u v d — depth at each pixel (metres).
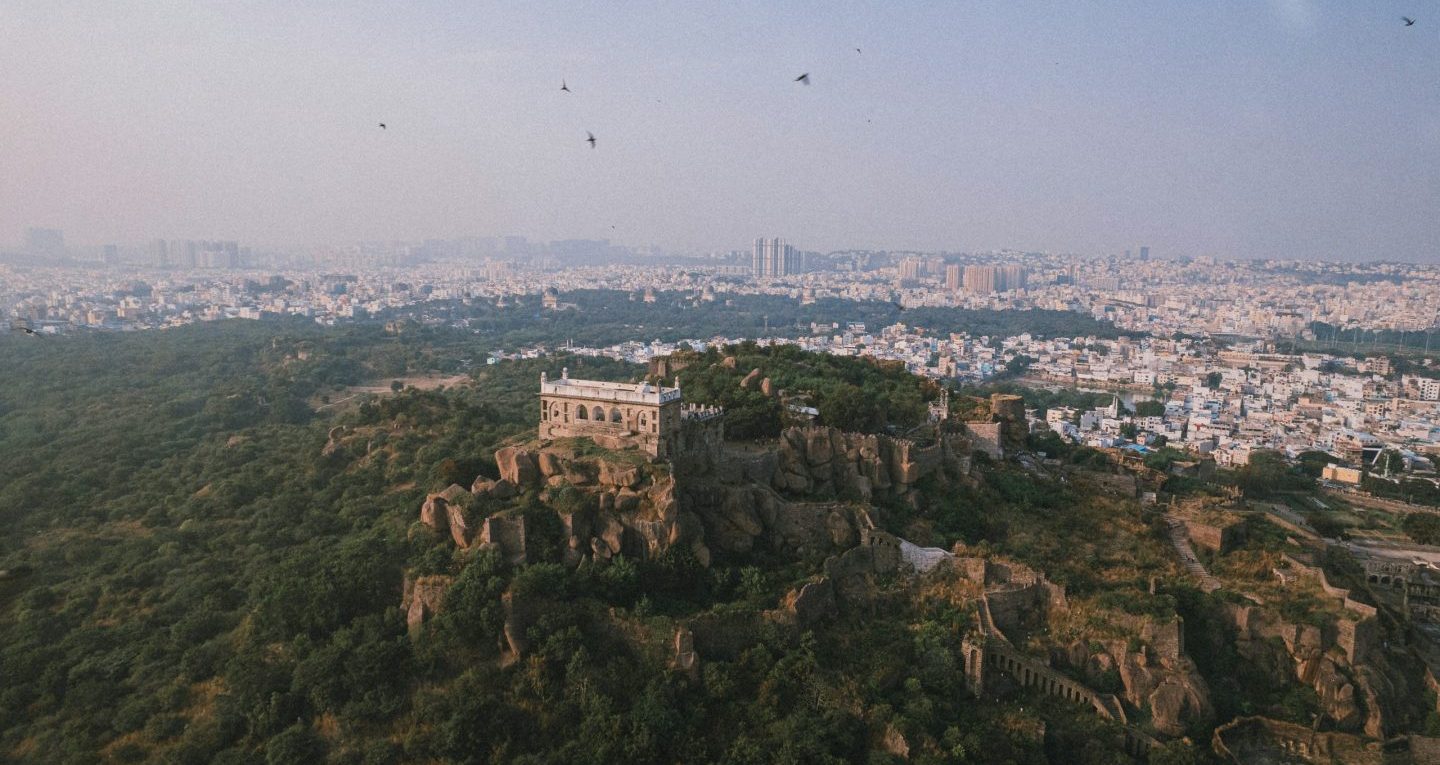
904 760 105.69
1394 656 135.25
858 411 169.50
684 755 106.31
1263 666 128.88
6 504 188.38
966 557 133.75
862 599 130.38
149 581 155.38
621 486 132.88
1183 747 113.06
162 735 114.31
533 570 119.38
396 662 115.56
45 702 122.31
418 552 130.00
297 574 134.38
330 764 105.62
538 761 104.19
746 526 136.25
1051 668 121.50
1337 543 185.12
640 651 116.06
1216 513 160.38
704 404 170.12
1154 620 124.00
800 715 109.00
